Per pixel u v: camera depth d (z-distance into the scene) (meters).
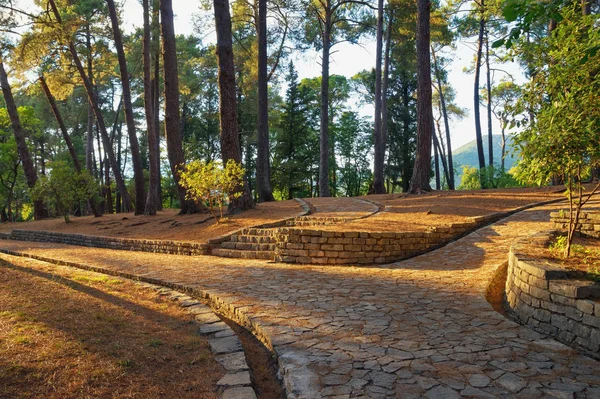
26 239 20.84
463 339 4.59
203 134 45.25
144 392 3.50
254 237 12.38
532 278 5.31
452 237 11.55
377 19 27.55
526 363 3.89
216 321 5.57
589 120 5.14
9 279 7.34
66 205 22.92
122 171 50.66
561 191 15.51
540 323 5.07
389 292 6.96
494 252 9.61
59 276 8.16
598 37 4.75
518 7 4.34
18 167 37.03
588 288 4.49
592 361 3.93
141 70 35.53
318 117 46.84
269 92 45.03
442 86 42.69
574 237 8.42
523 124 6.11
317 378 3.64
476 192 17.55
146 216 21.66
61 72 27.38
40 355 4.02
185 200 19.56
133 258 11.98
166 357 4.26
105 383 3.59
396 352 4.23
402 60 30.47
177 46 32.69
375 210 15.53
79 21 22.81
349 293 6.94
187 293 7.65
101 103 44.06
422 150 18.62
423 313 5.65
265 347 4.91
